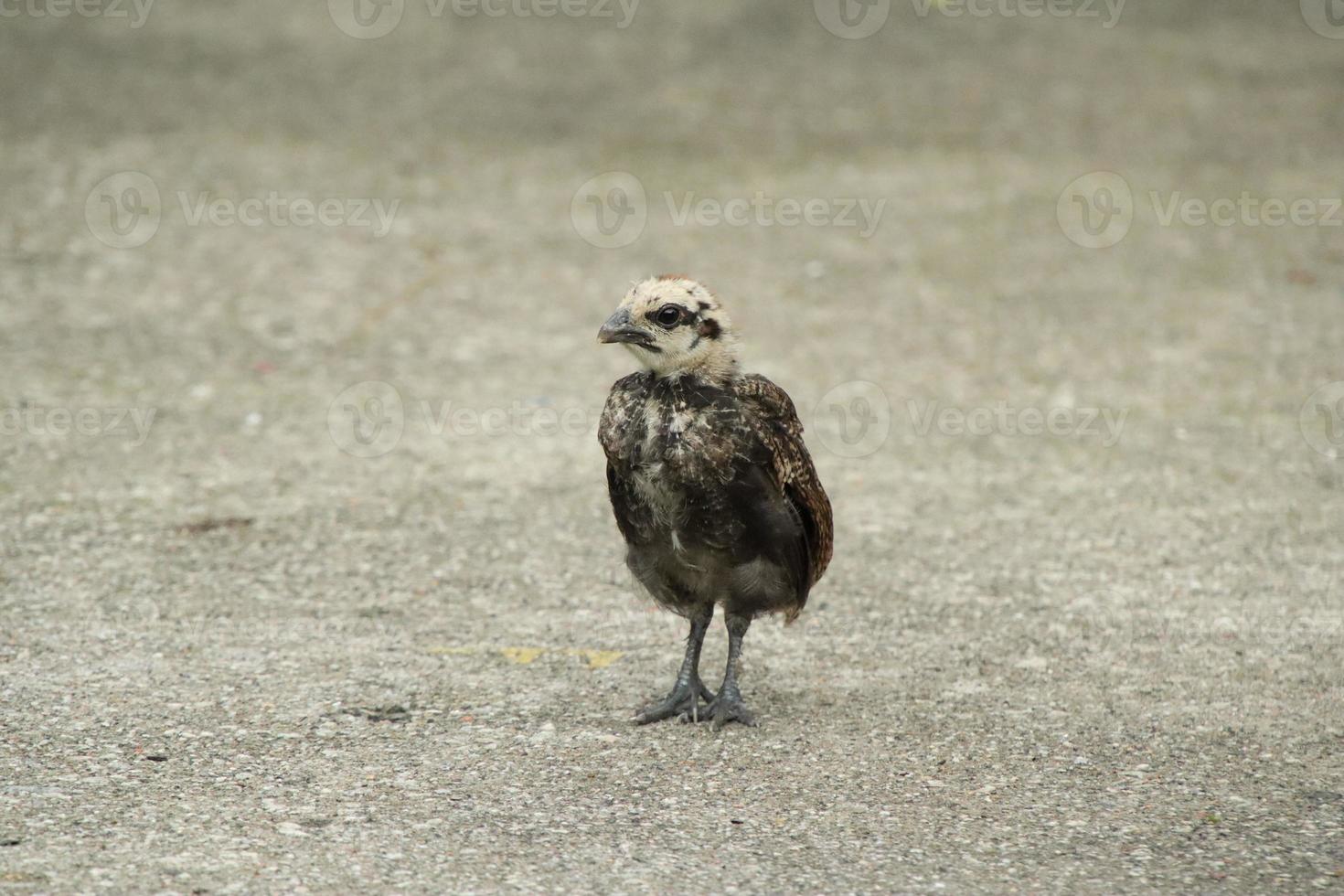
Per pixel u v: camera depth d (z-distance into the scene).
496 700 9.52
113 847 7.30
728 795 8.20
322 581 11.57
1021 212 22.61
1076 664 10.20
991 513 13.34
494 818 7.81
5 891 6.77
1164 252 21.09
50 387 15.94
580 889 7.04
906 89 28.53
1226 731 9.12
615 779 8.39
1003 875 7.27
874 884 7.15
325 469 14.16
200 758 8.46
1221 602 11.33
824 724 9.26
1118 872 7.30
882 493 13.88
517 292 19.56
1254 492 13.77
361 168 23.84
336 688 9.59
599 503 13.55
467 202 22.69
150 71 27.94
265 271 19.81
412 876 7.12
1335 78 29.45
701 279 19.97
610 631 10.80
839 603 11.36
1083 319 18.86
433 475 14.12
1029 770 8.57
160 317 18.14
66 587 11.20
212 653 10.11
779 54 30.31
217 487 13.57
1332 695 9.66
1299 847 7.58
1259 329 18.39
